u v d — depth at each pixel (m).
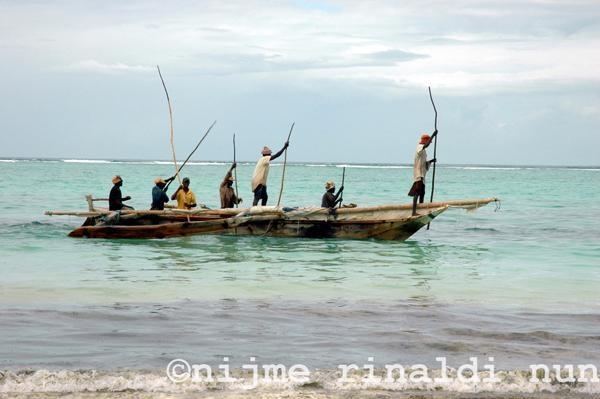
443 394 6.97
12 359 7.90
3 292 11.81
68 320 9.73
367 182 71.88
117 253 16.84
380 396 6.85
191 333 9.12
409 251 17.94
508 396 6.96
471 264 15.94
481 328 9.54
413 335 9.10
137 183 58.50
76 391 6.88
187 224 19.38
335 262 15.92
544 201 43.22
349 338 8.95
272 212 19.33
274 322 9.78
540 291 12.53
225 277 13.67
